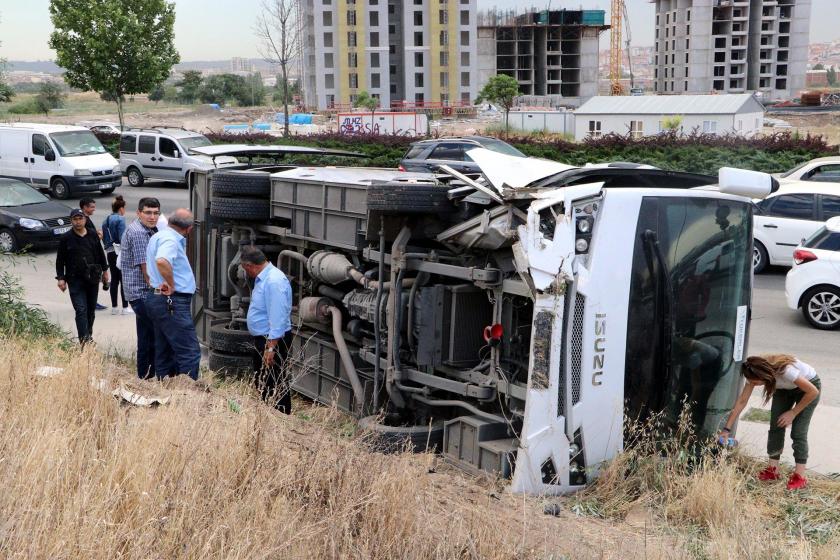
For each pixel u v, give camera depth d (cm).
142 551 360
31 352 727
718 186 677
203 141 3375
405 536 428
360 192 775
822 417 860
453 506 510
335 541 400
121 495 401
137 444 455
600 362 627
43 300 1432
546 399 605
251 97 14912
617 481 624
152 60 4341
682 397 668
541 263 600
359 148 3684
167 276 809
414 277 750
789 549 534
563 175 665
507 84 6531
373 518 430
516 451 628
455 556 425
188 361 836
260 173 940
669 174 693
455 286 711
